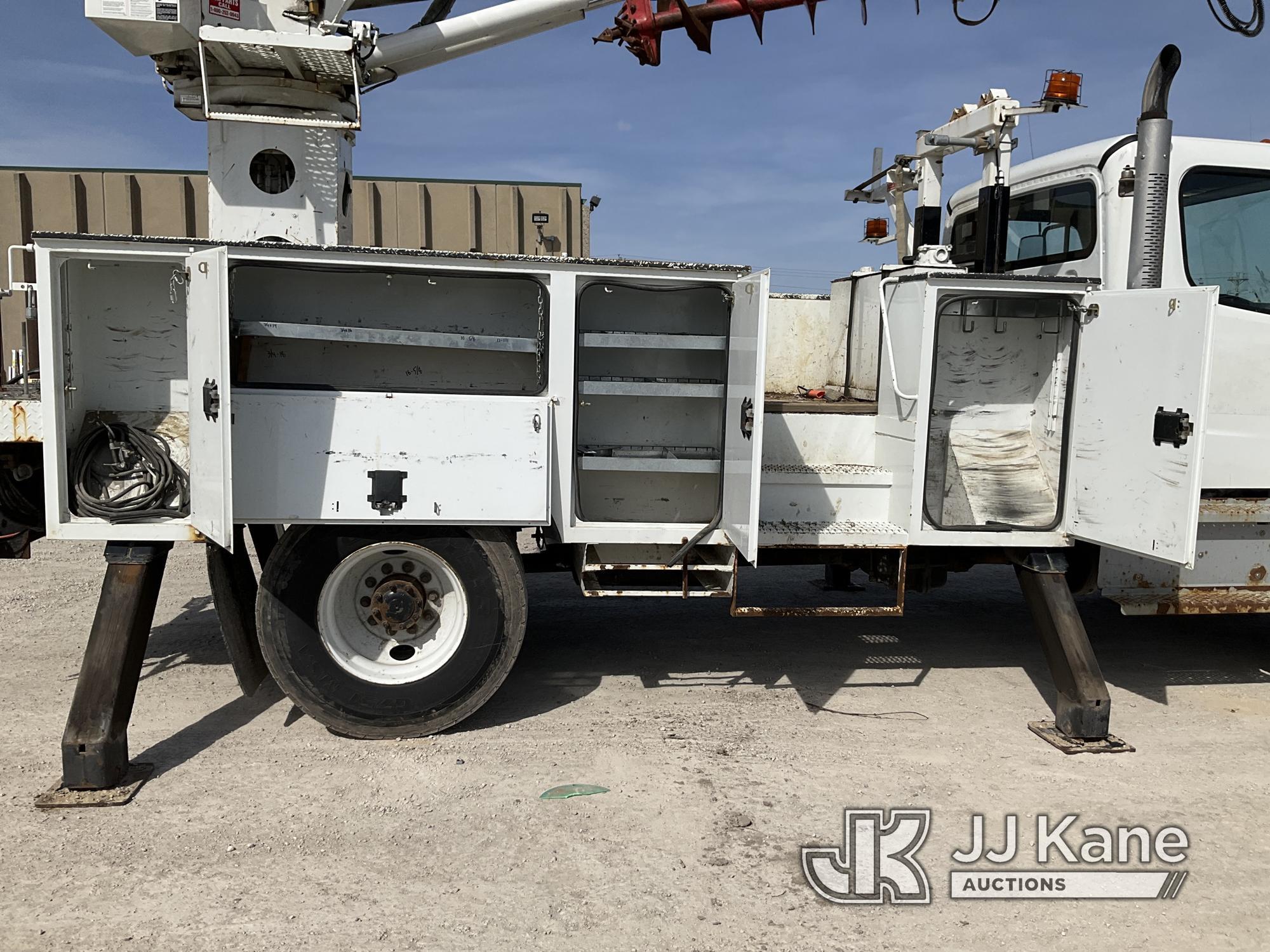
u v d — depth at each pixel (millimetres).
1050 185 5281
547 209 17312
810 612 4301
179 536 3846
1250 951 2717
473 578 4031
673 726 4289
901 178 5785
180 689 4668
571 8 4934
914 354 4426
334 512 3861
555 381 4082
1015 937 2756
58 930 2666
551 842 3227
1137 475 4047
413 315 4328
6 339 15141
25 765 3742
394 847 3170
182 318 4223
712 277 4035
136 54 4441
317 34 4398
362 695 4000
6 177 15609
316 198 4656
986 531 4426
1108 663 5418
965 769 3889
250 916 2760
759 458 3773
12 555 4191
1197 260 4734
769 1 4699
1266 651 5668
